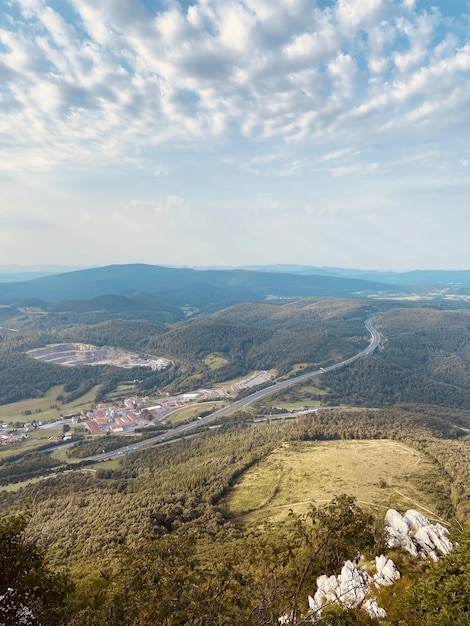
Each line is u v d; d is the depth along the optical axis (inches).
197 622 823.1
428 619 878.4
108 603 979.3
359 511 999.0
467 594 853.8
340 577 1366.9
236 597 970.1
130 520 3937.0
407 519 1736.0
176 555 985.5
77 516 4335.6
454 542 1510.8
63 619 1094.4
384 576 1350.9
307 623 1122.0
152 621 887.7
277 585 960.9
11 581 1008.2
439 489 4512.8
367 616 1232.8
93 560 3051.2
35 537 1138.7
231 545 3144.7
